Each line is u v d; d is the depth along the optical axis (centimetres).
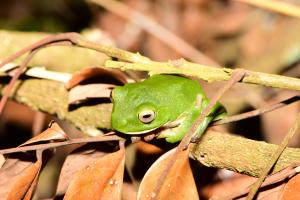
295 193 41
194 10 75
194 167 48
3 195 41
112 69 46
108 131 47
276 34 65
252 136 59
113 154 42
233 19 71
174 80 46
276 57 62
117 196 41
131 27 73
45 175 58
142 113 44
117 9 63
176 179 41
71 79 46
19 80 49
